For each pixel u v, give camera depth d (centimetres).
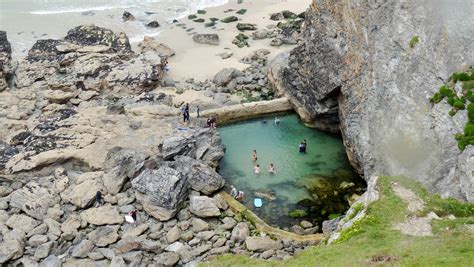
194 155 5472
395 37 4959
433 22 4728
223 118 6519
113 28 9506
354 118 5459
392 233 3534
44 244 4306
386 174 4581
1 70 7212
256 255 4234
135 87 7150
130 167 5097
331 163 5756
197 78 7688
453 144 4047
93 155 5378
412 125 4491
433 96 4409
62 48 7994
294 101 6694
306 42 6269
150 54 7762
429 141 4266
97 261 4203
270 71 7431
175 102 6881
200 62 8225
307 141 6200
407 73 4747
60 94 6794
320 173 5578
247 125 6575
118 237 4453
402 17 4959
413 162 4309
